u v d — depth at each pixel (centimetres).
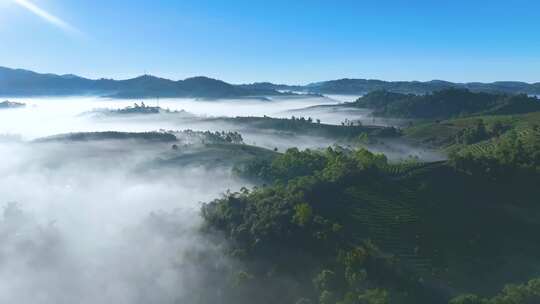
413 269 14300
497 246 15338
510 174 18550
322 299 13075
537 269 14450
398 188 18125
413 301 13100
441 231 15888
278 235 15825
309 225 15900
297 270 14862
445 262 14638
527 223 16338
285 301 14262
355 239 15462
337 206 17238
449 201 17325
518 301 11675
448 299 13362
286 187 19138
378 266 14025
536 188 17888
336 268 14250
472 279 14125
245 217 17250
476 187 18075
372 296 12288
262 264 15388
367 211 16812
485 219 16488
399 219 16375
